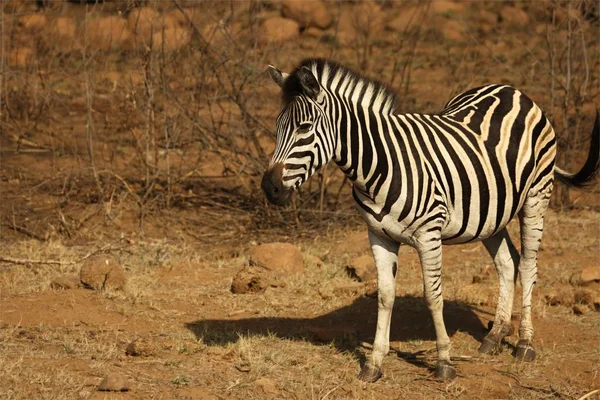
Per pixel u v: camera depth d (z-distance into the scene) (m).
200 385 8.33
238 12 19.45
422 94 22.16
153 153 16.20
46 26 22.88
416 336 10.16
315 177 16.52
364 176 8.39
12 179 15.80
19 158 16.97
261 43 19.78
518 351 9.62
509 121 9.36
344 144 8.35
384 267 8.74
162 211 14.75
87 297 10.88
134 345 8.98
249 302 11.09
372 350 9.12
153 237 13.85
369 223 8.59
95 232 13.80
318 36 29.41
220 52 15.63
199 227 14.40
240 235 14.20
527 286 9.79
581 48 17.95
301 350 9.45
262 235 14.22
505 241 9.94
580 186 10.19
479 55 27.23
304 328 10.21
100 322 10.07
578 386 8.98
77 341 9.38
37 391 7.95
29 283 11.34
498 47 28.12
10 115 18.77
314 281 11.91
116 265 11.35
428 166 8.49
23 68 19.83
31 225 13.93
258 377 8.56
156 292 11.27
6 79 18.31
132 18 21.61
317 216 14.61
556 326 10.60
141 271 12.11
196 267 12.46
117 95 18.89
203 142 15.57
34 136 18.31
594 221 15.09
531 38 28.89
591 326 10.63
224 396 8.10
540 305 11.21
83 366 8.61
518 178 9.18
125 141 18.03
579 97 16.14
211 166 16.95
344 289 11.50
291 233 14.27
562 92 20.25
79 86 20.61
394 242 8.78
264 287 11.45
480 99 9.62
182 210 14.94
